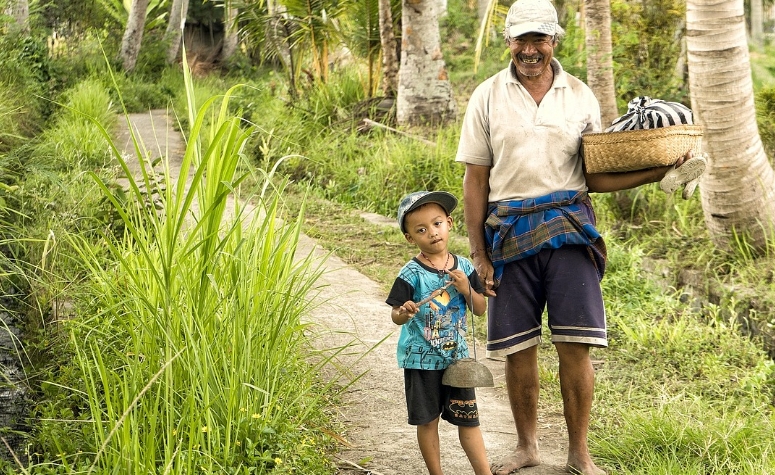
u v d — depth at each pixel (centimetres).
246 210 930
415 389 388
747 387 554
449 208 396
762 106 950
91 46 2541
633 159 397
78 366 492
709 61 700
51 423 441
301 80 1698
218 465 377
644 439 447
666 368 602
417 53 1344
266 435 410
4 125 1081
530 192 410
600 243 412
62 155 1101
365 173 1201
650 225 848
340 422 488
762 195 709
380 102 1448
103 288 507
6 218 686
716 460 420
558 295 407
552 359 623
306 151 1335
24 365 525
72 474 368
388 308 710
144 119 1975
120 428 387
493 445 462
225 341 425
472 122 421
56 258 620
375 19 1516
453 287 389
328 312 685
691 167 396
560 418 509
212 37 3522
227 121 379
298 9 1593
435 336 385
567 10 1795
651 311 709
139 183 1034
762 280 667
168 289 396
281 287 465
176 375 418
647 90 1084
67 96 1683
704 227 804
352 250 895
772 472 402
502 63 2025
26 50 1816
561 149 408
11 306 599
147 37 2905
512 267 416
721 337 630
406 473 424
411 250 907
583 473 414
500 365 613
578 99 415
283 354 465
